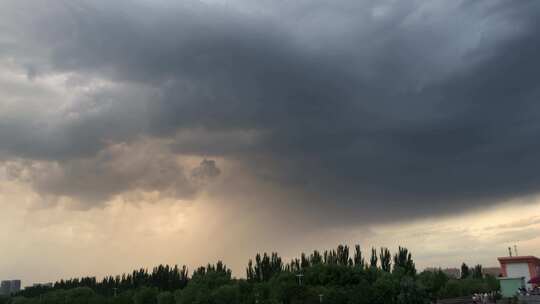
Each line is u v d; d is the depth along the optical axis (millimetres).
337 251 134625
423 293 88062
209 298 110188
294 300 92812
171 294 130250
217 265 149250
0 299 159750
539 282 101438
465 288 122625
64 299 144875
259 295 108000
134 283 172750
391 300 86250
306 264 132750
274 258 143750
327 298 88688
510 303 84250
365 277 103438
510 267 116500
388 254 136000
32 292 181000
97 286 177375
